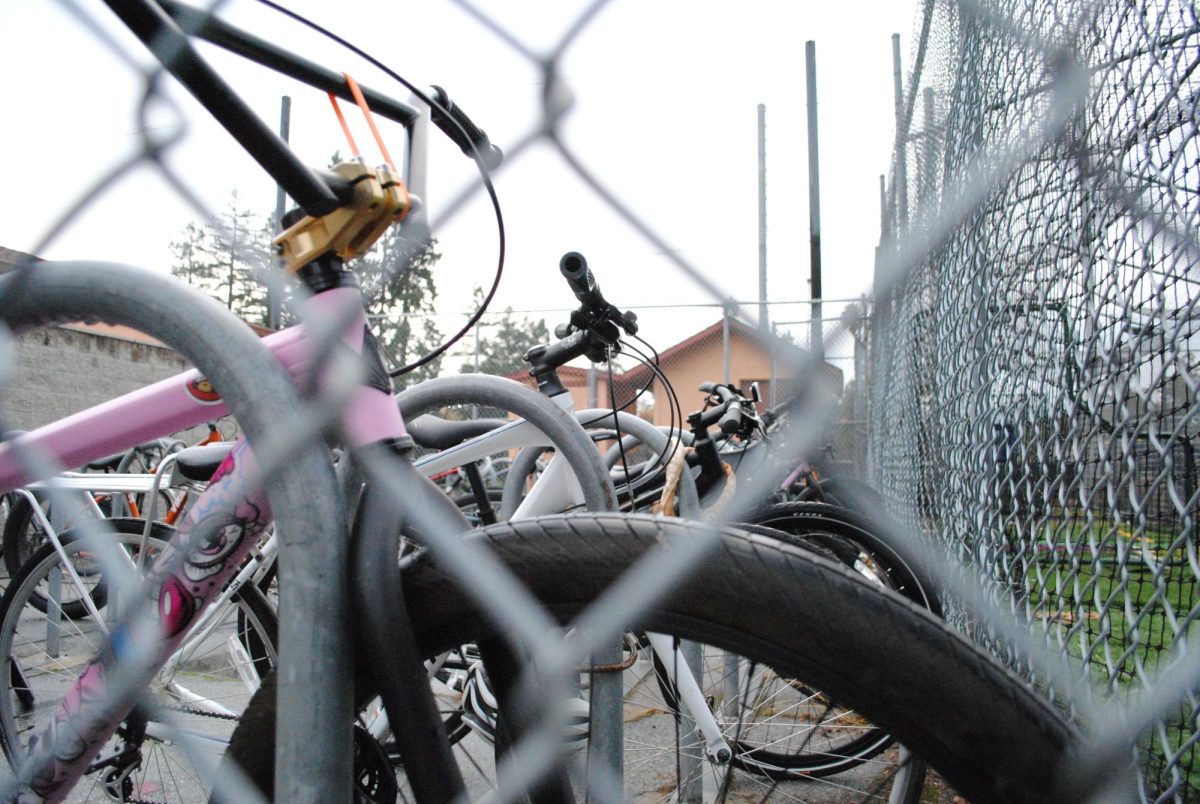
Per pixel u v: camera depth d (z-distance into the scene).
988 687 0.72
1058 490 1.53
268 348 0.76
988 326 1.95
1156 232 1.08
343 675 0.72
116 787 1.76
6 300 0.81
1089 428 1.34
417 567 0.86
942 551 2.45
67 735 1.01
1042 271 1.58
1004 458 1.89
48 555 2.04
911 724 0.73
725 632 0.78
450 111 1.05
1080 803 0.70
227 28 0.80
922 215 1.07
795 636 0.75
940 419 2.62
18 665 2.09
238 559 0.99
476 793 1.82
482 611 0.83
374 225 0.81
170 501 2.10
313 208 0.77
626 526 0.82
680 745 1.81
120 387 5.89
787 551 0.78
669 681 1.81
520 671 0.94
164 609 0.97
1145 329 1.11
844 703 0.76
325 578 0.72
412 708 0.78
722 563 0.77
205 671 1.97
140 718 1.72
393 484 0.83
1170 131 1.03
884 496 4.58
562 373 5.23
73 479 1.99
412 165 0.99
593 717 1.37
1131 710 1.07
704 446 2.41
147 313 0.75
